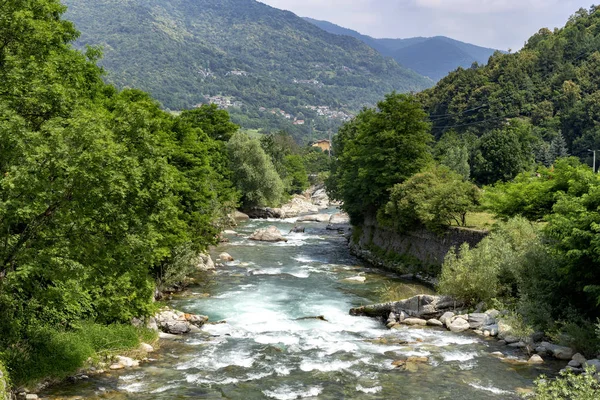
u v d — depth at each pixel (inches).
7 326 713.0
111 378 769.6
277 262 1956.2
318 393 734.5
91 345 832.9
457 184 1644.9
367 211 2251.5
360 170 2102.6
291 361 874.8
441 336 1034.7
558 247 959.0
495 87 5910.4
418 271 1718.8
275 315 1219.9
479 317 1097.4
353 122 3324.3
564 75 5669.3
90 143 618.2
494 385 767.7
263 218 3629.4
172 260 1342.3
